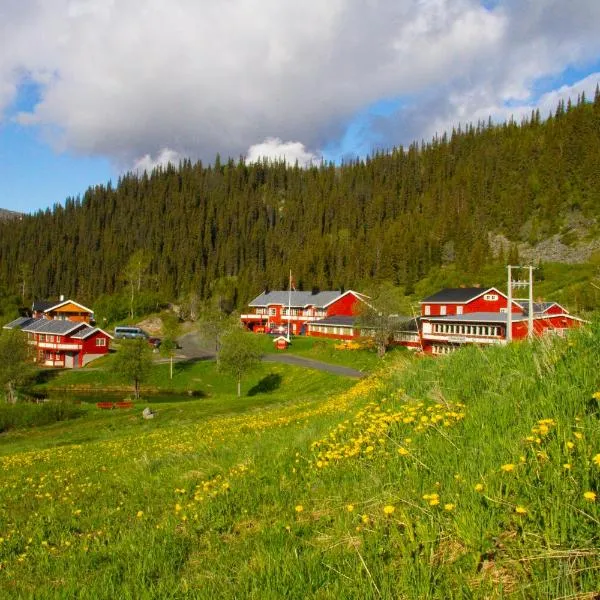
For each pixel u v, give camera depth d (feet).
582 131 524.52
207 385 199.11
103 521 23.15
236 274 529.86
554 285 291.17
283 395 132.46
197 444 45.47
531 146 577.02
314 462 23.90
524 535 12.44
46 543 20.34
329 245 483.10
